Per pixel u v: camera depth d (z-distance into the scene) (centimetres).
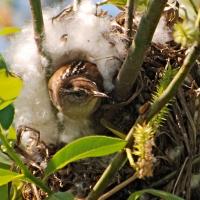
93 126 206
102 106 205
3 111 199
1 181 198
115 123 206
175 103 206
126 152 197
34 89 206
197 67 208
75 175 206
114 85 205
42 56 205
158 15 198
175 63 207
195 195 208
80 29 207
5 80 199
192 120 206
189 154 206
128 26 207
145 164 194
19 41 207
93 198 199
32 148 207
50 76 206
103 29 207
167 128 206
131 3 206
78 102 204
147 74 207
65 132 206
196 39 192
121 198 206
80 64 205
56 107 205
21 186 205
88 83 203
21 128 206
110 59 206
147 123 196
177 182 206
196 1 196
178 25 193
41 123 206
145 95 206
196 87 207
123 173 205
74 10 208
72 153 198
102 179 199
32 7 203
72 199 197
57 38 206
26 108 206
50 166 198
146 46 200
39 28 204
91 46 206
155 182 206
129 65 202
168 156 206
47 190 198
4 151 201
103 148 197
